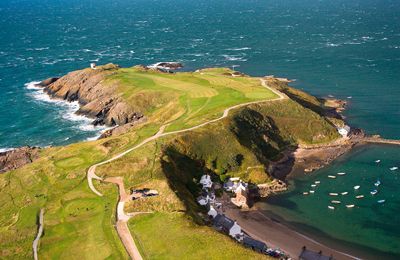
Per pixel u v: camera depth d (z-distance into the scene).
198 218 106.88
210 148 137.88
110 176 124.31
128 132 151.62
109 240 98.31
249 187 128.50
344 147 152.88
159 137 140.00
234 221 110.12
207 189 125.81
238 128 146.25
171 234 97.62
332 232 108.94
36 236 103.44
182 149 135.12
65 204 114.31
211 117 150.62
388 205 118.81
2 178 131.38
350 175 134.88
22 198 120.12
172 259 91.00
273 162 143.62
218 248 91.81
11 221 111.50
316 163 143.38
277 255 98.94
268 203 122.38
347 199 122.44
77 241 100.25
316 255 97.38
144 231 100.31
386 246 103.31
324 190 127.62
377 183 129.00
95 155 136.50
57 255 96.94
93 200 114.50
